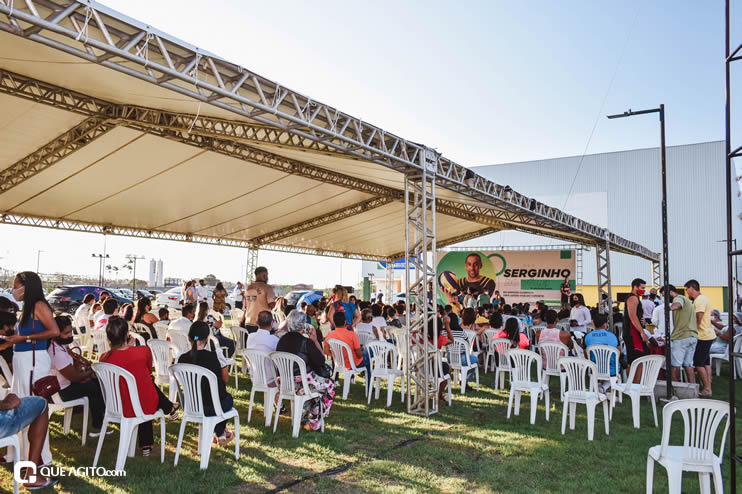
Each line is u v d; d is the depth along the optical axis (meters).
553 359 6.71
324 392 5.35
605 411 5.39
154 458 4.37
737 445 5.03
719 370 9.03
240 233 14.84
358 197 12.76
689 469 3.29
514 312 11.11
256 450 4.64
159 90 4.86
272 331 7.09
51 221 11.27
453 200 10.89
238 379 8.09
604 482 4.02
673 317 7.21
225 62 3.83
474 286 20.33
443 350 7.03
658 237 31.88
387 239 18.34
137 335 6.56
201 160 8.54
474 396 7.26
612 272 32.56
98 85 5.37
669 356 6.95
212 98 3.82
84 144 7.34
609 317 12.75
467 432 5.38
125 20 3.21
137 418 4.02
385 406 6.59
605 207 33.50
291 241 16.80
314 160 8.30
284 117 4.28
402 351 8.43
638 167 32.91
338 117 4.95
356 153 5.32
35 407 3.46
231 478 3.94
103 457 4.34
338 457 4.52
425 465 4.36
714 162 31.08
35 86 5.88
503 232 35.25
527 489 3.87
